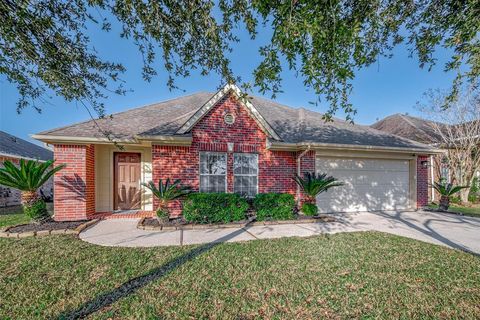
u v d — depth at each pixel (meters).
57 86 4.75
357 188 10.97
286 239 6.27
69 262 4.57
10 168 7.07
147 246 5.62
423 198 11.84
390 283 3.88
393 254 5.18
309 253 5.19
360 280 3.97
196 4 3.42
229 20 3.72
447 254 5.20
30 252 5.09
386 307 3.22
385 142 11.32
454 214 10.45
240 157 9.52
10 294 3.44
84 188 8.58
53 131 8.52
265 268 4.39
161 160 8.61
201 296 3.43
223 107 9.23
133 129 9.52
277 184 9.84
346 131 12.10
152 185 7.88
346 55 3.09
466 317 3.03
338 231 7.34
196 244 5.79
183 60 4.34
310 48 2.93
